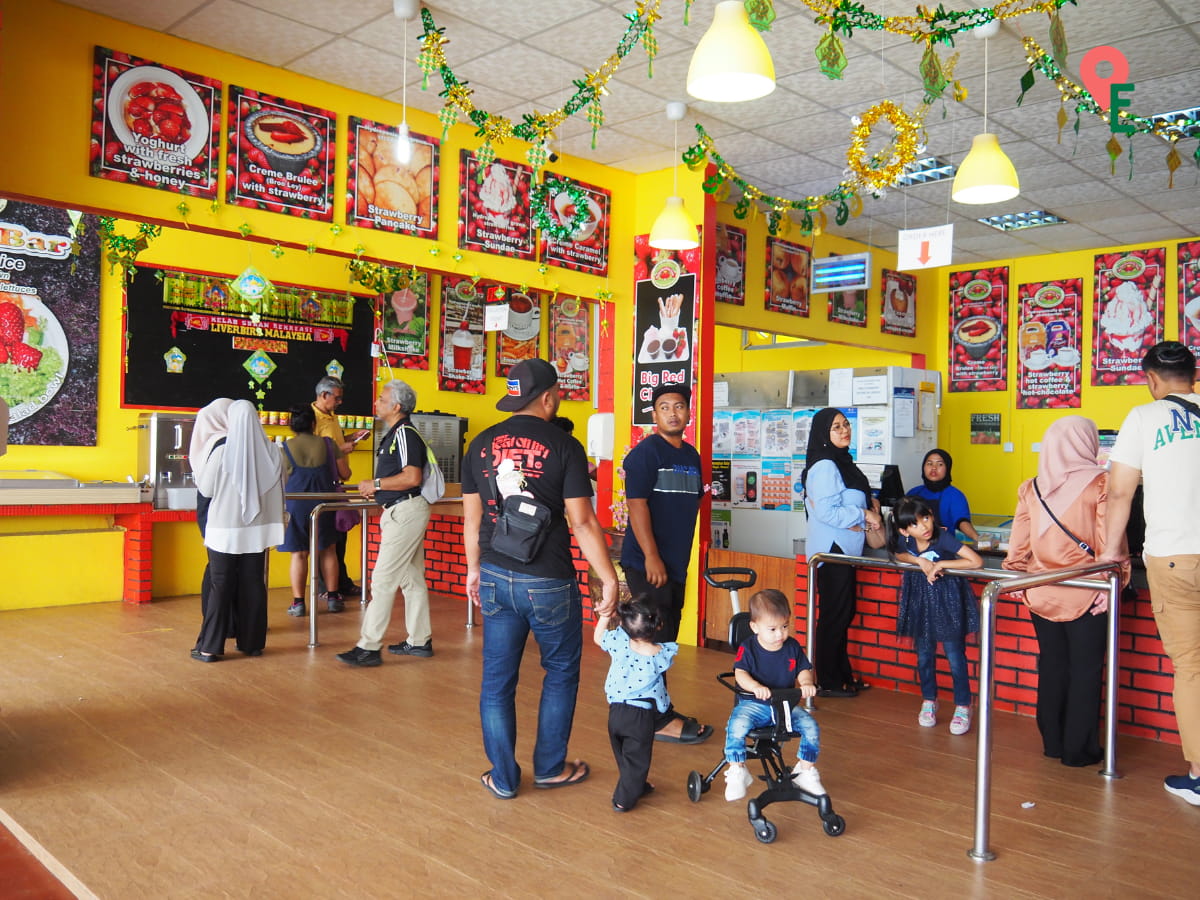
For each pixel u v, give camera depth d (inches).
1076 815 136.3
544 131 216.8
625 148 276.5
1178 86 230.4
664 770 153.6
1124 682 180.2
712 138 267.3
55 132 188.5
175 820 129.7
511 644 136.9
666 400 169.2
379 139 239.6
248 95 216.1
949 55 210.8
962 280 427.8
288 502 278.2
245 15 194.5
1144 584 177.6
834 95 237.1
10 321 277.1
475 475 138.2
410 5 186.9
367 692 196.9
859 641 217.2
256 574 227.8
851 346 404.2
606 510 302.2
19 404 279.4
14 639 242.1
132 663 218.7
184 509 303.7
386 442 221.0
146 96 200.7
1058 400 401.4
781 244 338.3
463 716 180.9
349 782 145.1
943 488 239.8
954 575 174.4
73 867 114.7
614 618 139.0
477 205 259.3
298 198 224.8
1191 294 368.8
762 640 132.9
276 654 230.7
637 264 299.0
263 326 323.3
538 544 131.5
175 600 302.2
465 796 139.9
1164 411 141.9
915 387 356.8
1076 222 350.6
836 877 114.8
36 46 185.9
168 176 204.1
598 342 300.8
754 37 138.8
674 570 169.9
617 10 192.2
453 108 209.5
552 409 140.3
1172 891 112.2
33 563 284.8
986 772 120.4
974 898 109.6
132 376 299.4
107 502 284.4
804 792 128.8
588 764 155.3
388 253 240.8
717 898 109.0
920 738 174.4
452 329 365.4
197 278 310.3
